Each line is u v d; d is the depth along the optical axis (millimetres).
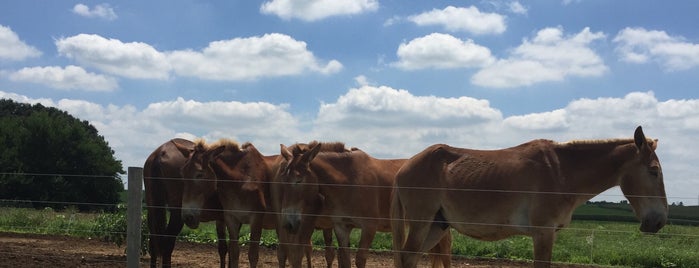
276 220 10414
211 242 16531
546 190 7688
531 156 7941
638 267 14703
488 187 7992
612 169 7785
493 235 8164
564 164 7855
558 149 7953
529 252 15578
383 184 10797
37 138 47531
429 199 8438
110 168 49500
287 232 9773
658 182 7543
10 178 43562
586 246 17078
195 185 9641
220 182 10242
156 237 11133
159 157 11180
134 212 6512
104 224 15375
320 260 14180
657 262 14883
